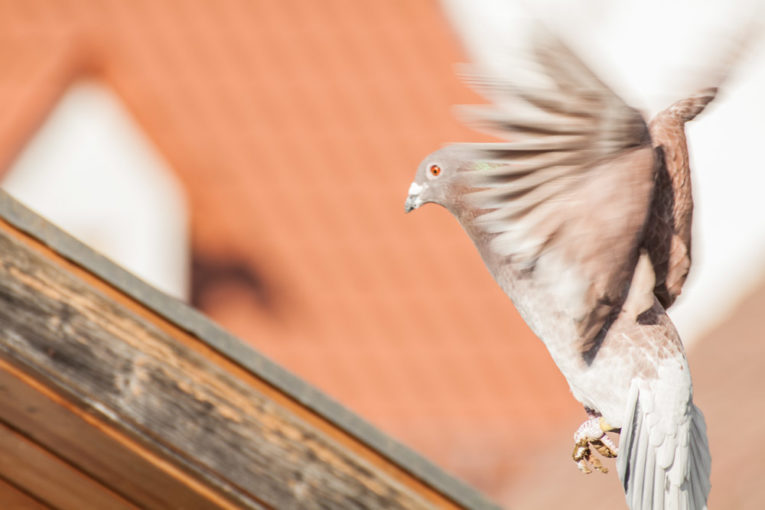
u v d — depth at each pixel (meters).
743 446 11.35
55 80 13.49
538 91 3.26
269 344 11.96
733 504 10.34
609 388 4.12
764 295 14.70
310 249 12.64
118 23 14.04
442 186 4.47
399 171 13.28
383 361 11.99
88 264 2.67
